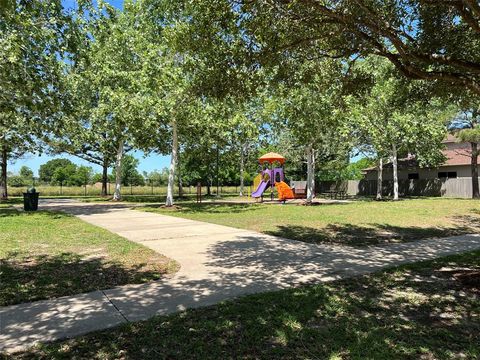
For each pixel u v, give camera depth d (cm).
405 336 371
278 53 705
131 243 873
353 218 1373
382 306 456
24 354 322
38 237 955
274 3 599
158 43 1723
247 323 392
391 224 1223
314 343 350
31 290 504
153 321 393
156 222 1320
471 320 417
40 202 2631
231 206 2042
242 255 741
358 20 590
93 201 2741
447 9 683
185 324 387
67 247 822
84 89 2066
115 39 1717
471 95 836
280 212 1630
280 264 664
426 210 1611
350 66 822
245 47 687
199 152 3166
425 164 2692
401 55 612
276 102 1725
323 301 464
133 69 1777
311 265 658
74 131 2000
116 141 2772
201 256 732
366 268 639
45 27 621
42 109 693
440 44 716
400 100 1100
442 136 2273
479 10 475
